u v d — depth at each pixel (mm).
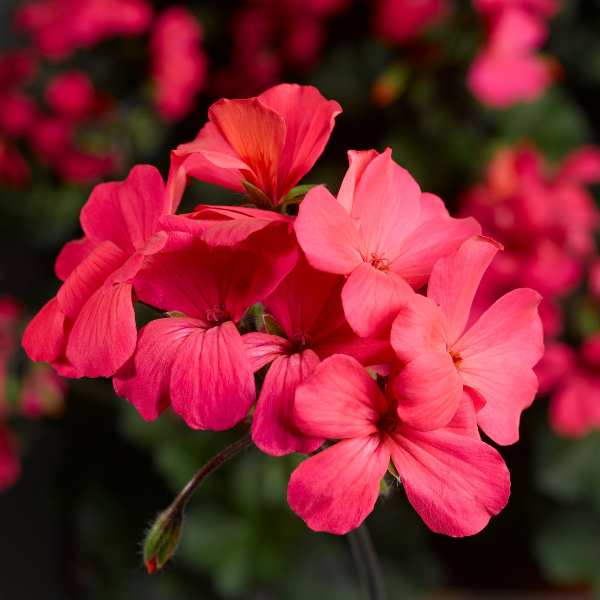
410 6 543
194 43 631
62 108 592
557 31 640
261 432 304
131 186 332
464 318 319
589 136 694
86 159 618
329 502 304
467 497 308
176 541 335
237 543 582
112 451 663
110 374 309
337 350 314
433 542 648
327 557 587
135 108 655
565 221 488
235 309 319
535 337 327
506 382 324
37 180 670
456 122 619
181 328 315
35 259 739
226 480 591
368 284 305
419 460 311
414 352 301
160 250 312
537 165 518
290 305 318
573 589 618
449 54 569
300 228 303
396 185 328
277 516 585
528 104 639
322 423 302
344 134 661
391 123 649
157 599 602
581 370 496
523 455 606
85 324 313
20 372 562
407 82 602
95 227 334
